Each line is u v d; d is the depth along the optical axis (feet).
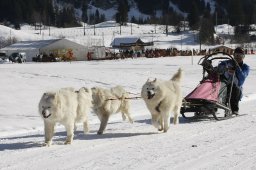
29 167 21.12
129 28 535.60
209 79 38.04
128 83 69.36
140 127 34.09
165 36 440.04
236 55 39.55
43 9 616.80
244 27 466.70
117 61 165.07
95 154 23.89
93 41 299.38
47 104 25.88
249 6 632.79
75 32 499.51
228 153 23.43
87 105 30.35
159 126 31.73
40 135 31.94
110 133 31.45
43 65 131.13
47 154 24.13
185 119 38.11
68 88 28.96
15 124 38.01
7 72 79.87
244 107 45.70
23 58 196.54
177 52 230.89
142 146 25.88
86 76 76.28
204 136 28.86
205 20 437.17
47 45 216.33
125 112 36.50
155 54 215.92
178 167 20.57
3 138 31.19
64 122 27.12
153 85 30.37
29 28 566.36
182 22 560.61
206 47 346.95
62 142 28.04
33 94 56.08
